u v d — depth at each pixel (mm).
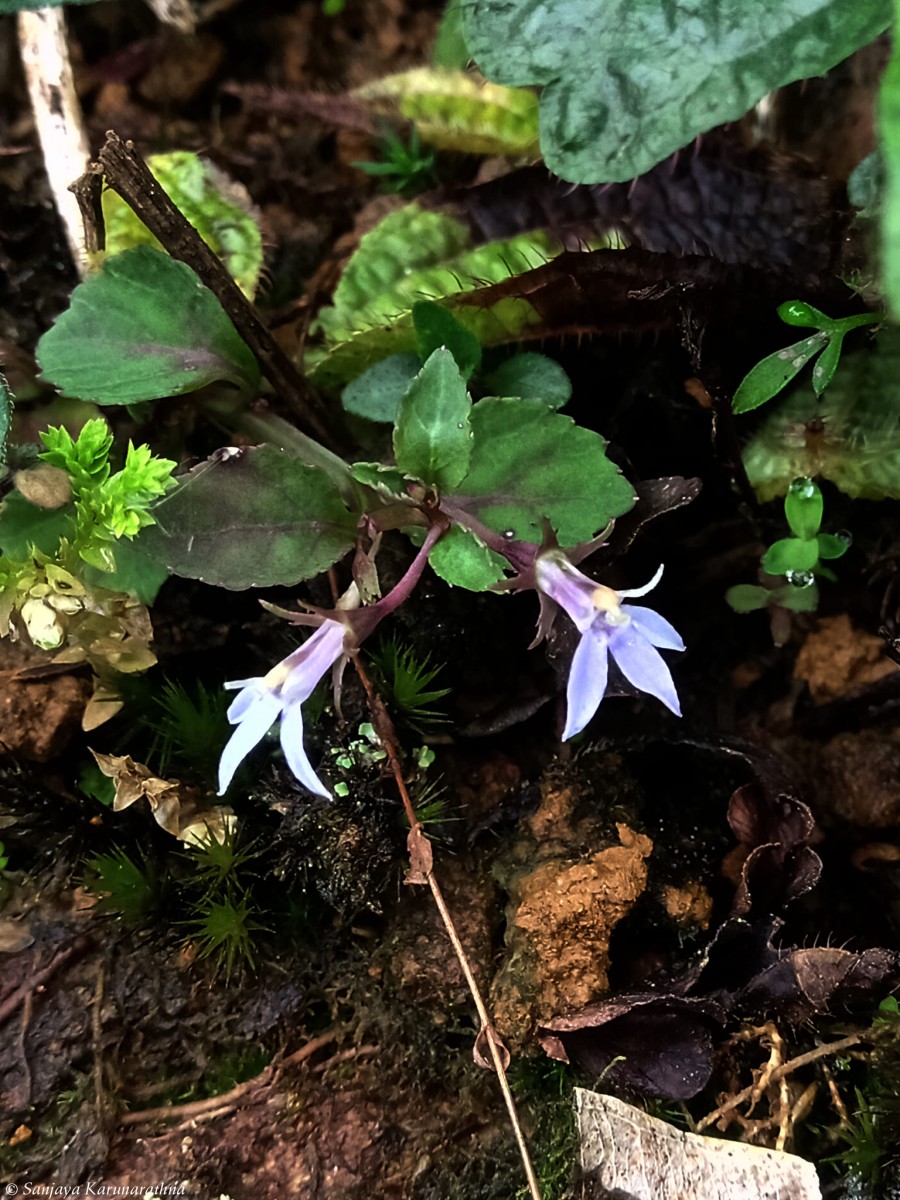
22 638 105
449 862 104
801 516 103
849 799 110
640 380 115
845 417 111
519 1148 92
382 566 110
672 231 107
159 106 143
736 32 86
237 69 146
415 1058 98
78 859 106
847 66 121
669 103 87
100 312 101
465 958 92
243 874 102
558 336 110
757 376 98
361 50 146
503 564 94
